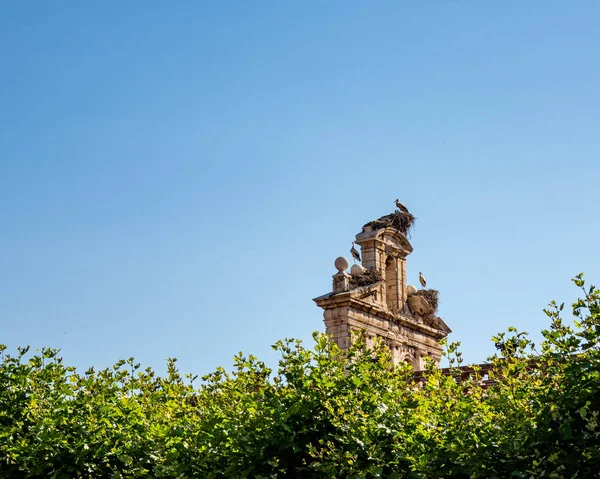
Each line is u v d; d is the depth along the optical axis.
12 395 25.73
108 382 26.44
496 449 20.33
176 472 23.16
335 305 43.91
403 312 48.56
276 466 22.62
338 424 21.92
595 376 19.30
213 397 25.64
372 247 47.16
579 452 19.20
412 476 21.36
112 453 25.09
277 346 24.05
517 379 21.12
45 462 24.53
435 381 21.97
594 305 19.31
